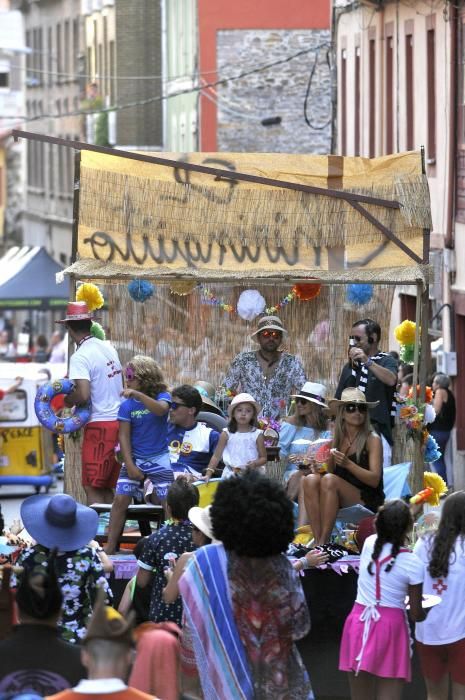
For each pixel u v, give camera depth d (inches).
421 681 844.0
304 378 1007.0
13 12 5492.1
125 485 891.4
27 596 550.6
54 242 4963.1
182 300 1119.0
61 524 689.6
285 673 626.5
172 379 1120.2
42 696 543.5
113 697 493.0
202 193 977.5
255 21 3171.8
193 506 754.8
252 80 3166.8
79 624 692.7
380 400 946.1
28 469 1825.8
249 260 969.5
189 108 3435.0
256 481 623.8
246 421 898.1
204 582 626.5
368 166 991.6
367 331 971.3
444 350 1876.2
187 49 3494.1
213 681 624.4
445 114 1903.3
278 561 628.1
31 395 1818.4
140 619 768.3
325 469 868.6
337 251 970.7
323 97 3159.5
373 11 2260.1
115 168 974.4
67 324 963.3
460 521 770.2
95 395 957.2
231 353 1122.7
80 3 4643.2
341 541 875.4
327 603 848.3
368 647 738.8
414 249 965.2
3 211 5684.1
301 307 1107.3
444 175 1905.8
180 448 927.7
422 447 959.0
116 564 865.5
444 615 765.9
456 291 1834.4
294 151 3171.8
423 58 2004.2
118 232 967.0
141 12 4052.7
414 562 740.0
